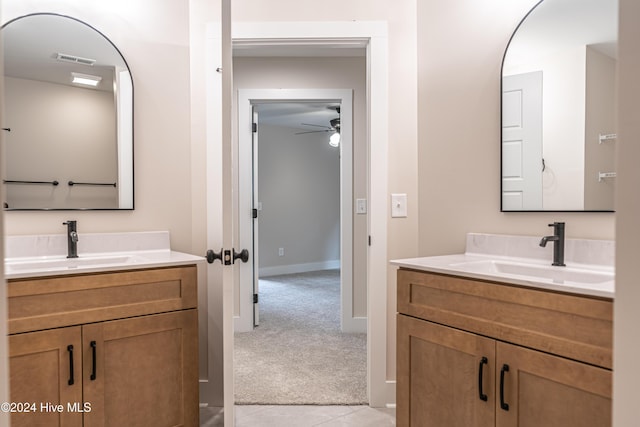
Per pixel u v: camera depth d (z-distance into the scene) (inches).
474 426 59.5
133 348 67.4
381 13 91.9
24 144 77.0
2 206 22.2
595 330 47.1
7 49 75.8
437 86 87.8
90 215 82.7
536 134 71.7
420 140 91.3
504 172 76.2
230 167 67.0
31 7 77.7
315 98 144.9
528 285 53.1
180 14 91.1
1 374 22.1
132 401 67.1
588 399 47.6
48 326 60.2
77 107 81.7
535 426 52.4
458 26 84.2
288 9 92.2
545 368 51.3
